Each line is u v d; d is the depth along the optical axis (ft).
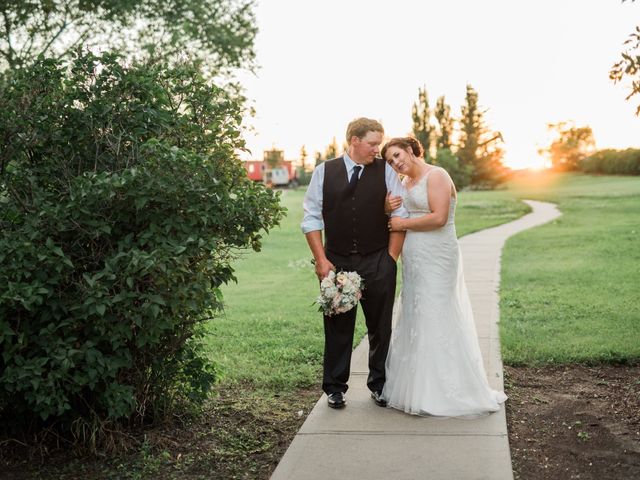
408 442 12.84
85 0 41.04
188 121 14.40
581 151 332.60
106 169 13.71
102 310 11.26
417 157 15.01
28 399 11.87
